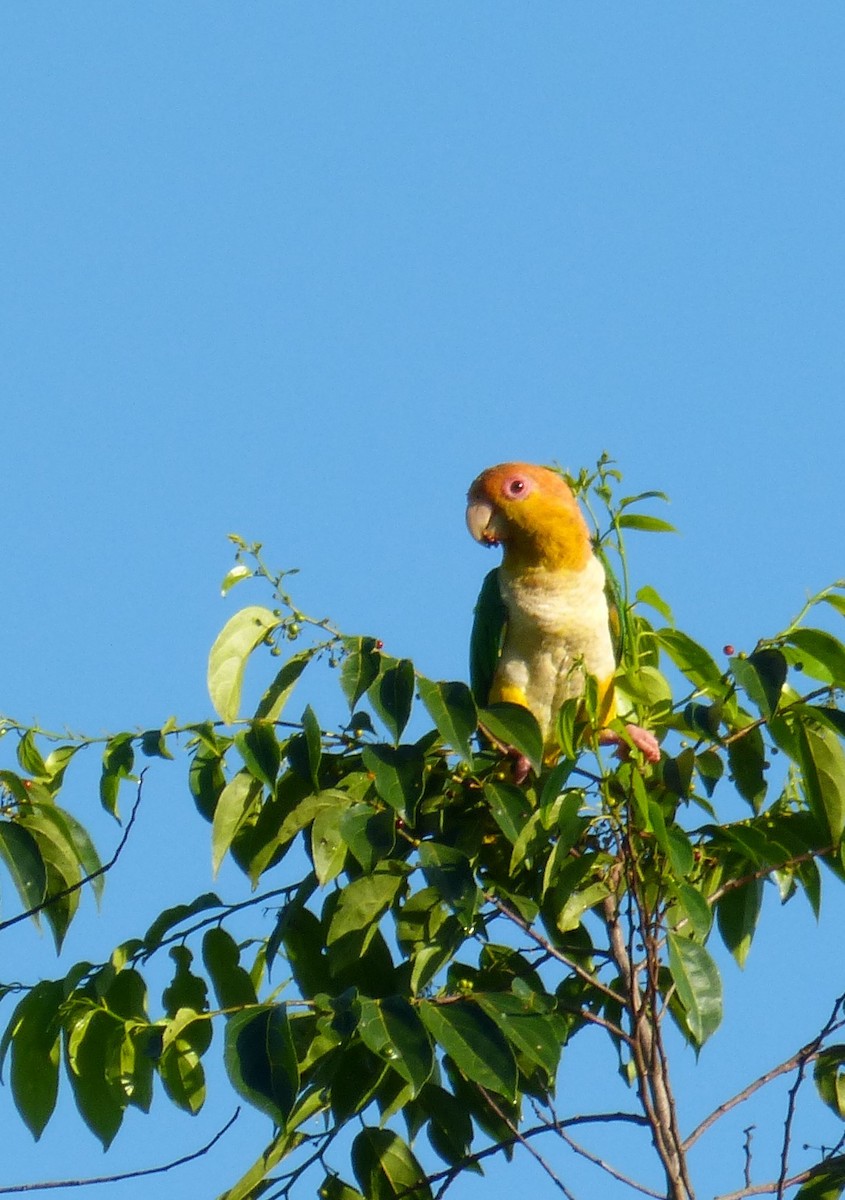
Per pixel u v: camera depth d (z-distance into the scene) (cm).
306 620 855
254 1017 721
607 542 1027
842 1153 855
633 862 805
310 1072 834
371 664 812
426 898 876
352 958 848
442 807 909
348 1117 812
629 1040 796
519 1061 870
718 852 910
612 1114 804
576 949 877
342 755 897
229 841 845
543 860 902
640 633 1019
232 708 846
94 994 868
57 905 892
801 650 877
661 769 860
